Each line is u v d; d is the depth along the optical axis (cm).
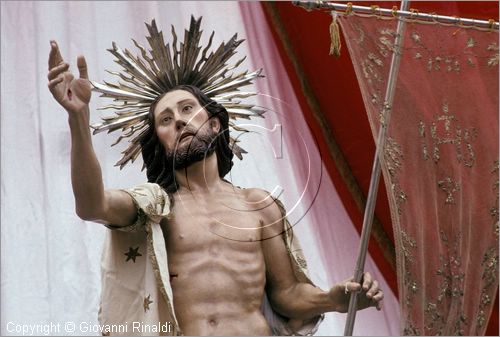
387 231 1386
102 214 991
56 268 1308
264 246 1057
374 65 1067
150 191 1027
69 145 1375
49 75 962
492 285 1036
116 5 1435
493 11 1349
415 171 1049
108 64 1409
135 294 1021
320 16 1414
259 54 1424
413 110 1070
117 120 1105
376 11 1075
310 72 1416
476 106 1083
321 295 1040
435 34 1098
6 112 1380
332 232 1377
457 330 1021
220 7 1443
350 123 1404
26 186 1348
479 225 1048
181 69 1116
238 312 1021
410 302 1016
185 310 1016
